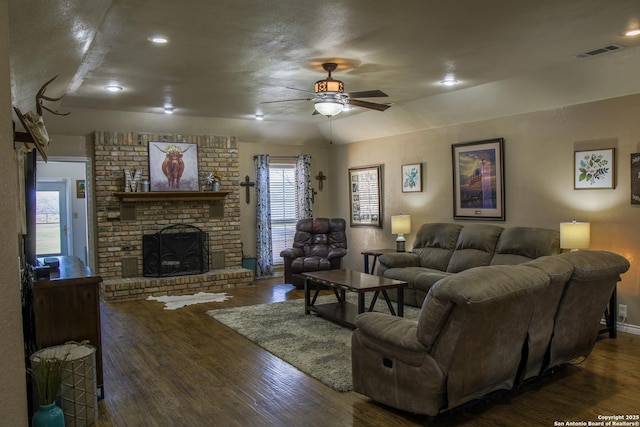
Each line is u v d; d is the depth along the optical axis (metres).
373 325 3.10
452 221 6.79
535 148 5.66
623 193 4.85
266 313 5.80
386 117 7.33
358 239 8.67
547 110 5.52
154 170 7.42
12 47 2.60
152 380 3.76
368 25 3.49
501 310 2.79
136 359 4.25
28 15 2.35
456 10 3.23
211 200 7.88
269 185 8.56
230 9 3.14
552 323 3.35
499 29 3.64
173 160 7.57
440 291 2.67
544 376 3.69
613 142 4.90
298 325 5.23
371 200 8.30
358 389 3.28
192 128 7.65
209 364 4.10
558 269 3.15
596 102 5.03
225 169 8.05
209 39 3.74
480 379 2.94
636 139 4.72
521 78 5.21
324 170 9.40
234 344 4.65
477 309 2.62
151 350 4.51
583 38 3.89
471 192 6.45
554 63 4.69
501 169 6.03
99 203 7.06
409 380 2.91
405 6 3.14
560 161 5.40
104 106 6.44
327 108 4.63
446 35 3.75
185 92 5.64
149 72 4.69
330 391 3.49
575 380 3.61
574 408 3.14
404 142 7.58
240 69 4.66
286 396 3.41
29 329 3.37
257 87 5.44
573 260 3.34
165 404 3.31
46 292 3.23
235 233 8.12
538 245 5.29
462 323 2.67
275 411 3.17
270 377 3.78
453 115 6.49
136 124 7.19
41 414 2.71
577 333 3.57
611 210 4.95
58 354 3.01
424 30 3.62
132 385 3.66
